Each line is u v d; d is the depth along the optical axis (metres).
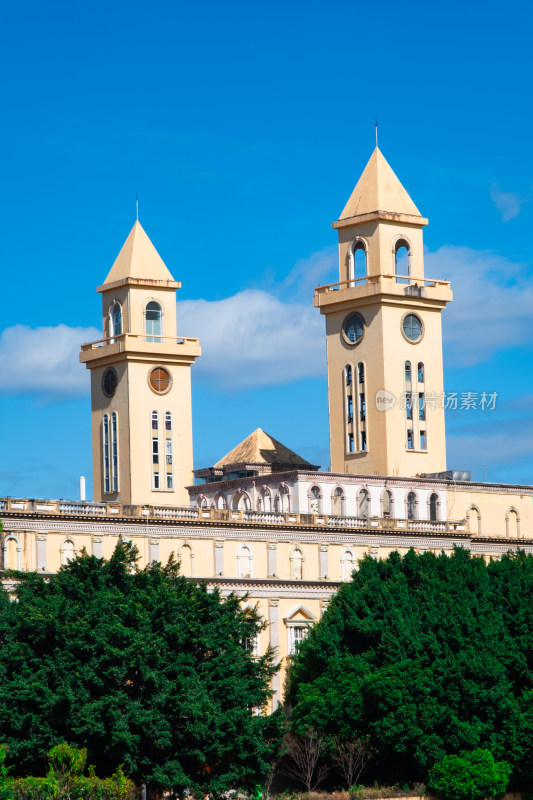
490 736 189.75
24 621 169.38
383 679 186.50
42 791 157.50
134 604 173.25
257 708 190.00
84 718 164.00
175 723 169.88
